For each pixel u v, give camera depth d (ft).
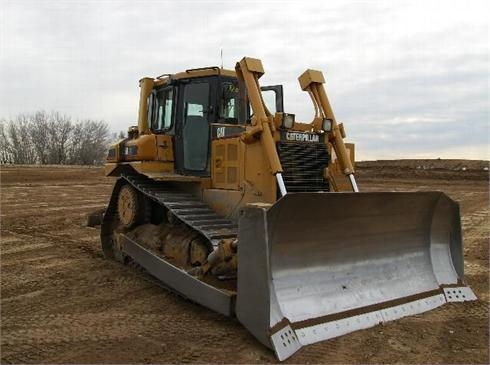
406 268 18.98
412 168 109.81
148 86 25.36
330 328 15.26
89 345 14.74
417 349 14.55
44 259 26.50
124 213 25.17
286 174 18.51
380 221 17.80
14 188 63.77
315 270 16.35
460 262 20.18
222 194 20.45
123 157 25.61
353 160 22.07
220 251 16.70
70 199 55.72
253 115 18.85
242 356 13.93
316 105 21.01
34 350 14.35
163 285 20.59
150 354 14.08
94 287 21.06
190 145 22.79
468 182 86.22
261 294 14.23
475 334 15.76
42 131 159.74
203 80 22.36
